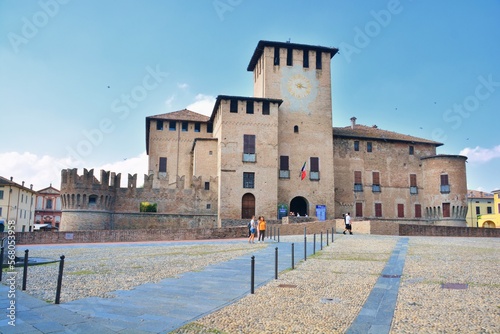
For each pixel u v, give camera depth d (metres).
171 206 60.44
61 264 12.75
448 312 11.26
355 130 72.00
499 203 90.56
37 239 40.22
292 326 10.22
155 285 15.48
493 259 21.78
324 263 20.84
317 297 13.29
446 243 31.44
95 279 16.89
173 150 69.44
